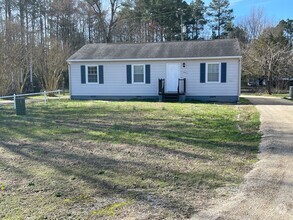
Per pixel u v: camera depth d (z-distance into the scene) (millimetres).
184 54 16734
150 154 5289
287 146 5613
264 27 36750
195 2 41938
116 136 6789
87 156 5188
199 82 16625
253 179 3941
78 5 35406
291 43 31500
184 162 4797
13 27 21188
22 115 10734
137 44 19406
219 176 4117
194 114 10391
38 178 4090
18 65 20688
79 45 34656
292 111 10953
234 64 15984
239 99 16984
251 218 2902
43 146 5953
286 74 25531
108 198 3414
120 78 17719
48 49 24562
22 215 3002
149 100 17156
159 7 36594
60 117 10078
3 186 3795
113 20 34688
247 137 6516
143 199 3379
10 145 6062
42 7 32594
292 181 3820
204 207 3160
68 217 2955
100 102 15609
